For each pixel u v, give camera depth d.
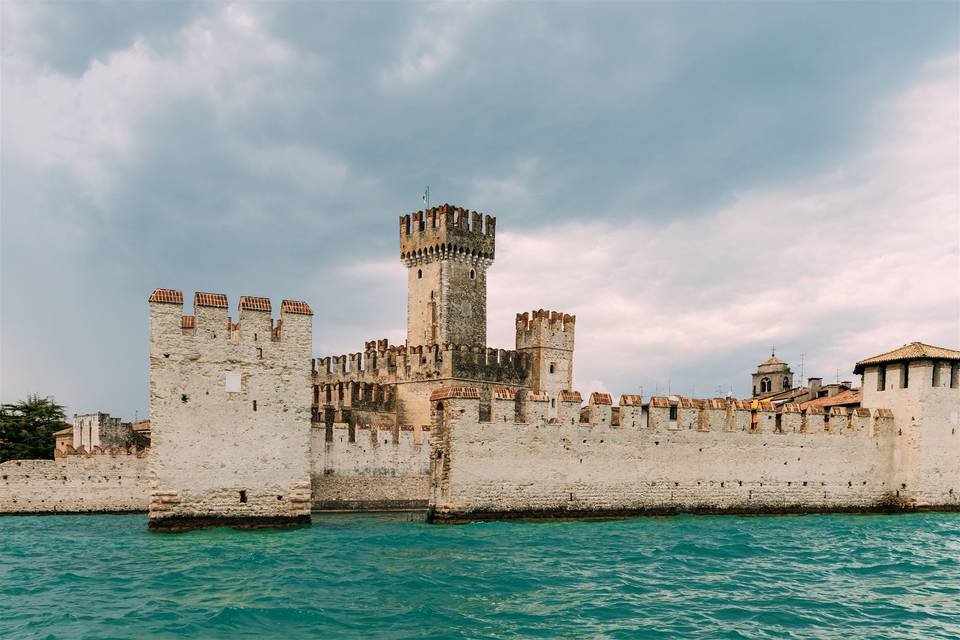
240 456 62.38
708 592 45.34
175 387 61.00
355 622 38.50
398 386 109.62
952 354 84.75
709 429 76.75
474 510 68.62
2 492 76.88
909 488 82.62
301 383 64.56
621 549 57.69
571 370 116.44
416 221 118.00
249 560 51.81
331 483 84.31
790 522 74.81
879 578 49.94
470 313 116.38
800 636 37.62
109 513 78.81
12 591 43.81
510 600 42.78
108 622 38.09
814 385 128.00
